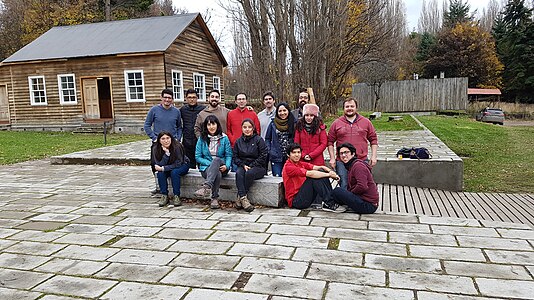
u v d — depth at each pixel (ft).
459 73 127.95
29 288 10.14
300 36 46.68
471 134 50.83
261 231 13.89
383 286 9.73
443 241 12.64
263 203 17.06
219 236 13.50
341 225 14.37
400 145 32.27
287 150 16.37
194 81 64.44
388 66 93.50
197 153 17.65
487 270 10.53
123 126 59.26
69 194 20.67
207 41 68.28
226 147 17.43
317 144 17.37
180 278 10.45
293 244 12.59
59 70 60.85
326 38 48.16
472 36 128.88
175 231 14.15
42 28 99.14
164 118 19.04
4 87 65.36
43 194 20.79
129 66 57.47
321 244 12.54
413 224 14.38
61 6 100.27
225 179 17.61
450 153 26.63
